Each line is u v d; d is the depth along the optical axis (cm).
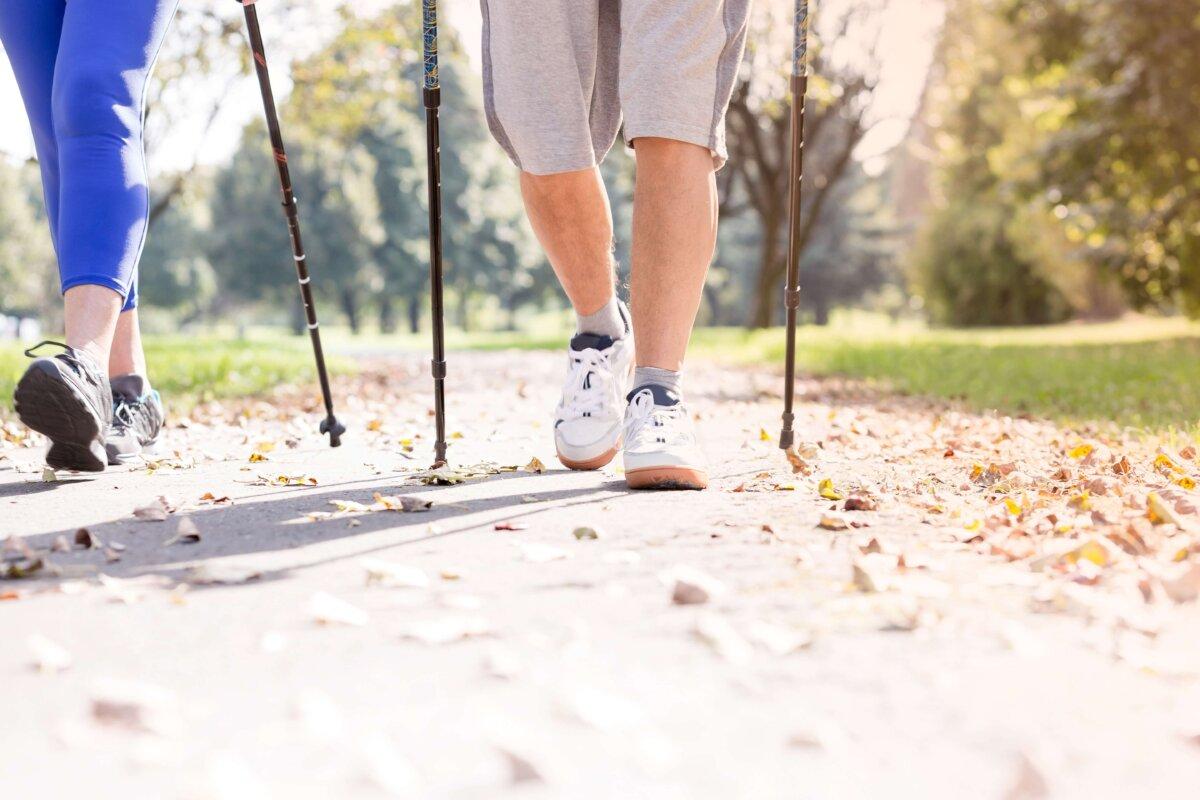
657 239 261
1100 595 156
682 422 265
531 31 265
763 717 111
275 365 901
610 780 95
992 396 673
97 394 259
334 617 143
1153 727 110
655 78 256
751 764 99
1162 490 257
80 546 195
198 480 288
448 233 4894
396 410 574
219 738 104
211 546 194
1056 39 1717
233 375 781
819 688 119
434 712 111
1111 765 101
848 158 2448
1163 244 1784
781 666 126
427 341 2606
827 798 93
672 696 116
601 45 283
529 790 93
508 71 270
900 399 703
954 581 170
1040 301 3894
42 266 5506
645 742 102
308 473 304
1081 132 1675
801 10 293
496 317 6562
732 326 6488
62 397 250
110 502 248
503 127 278
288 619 145
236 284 4928
